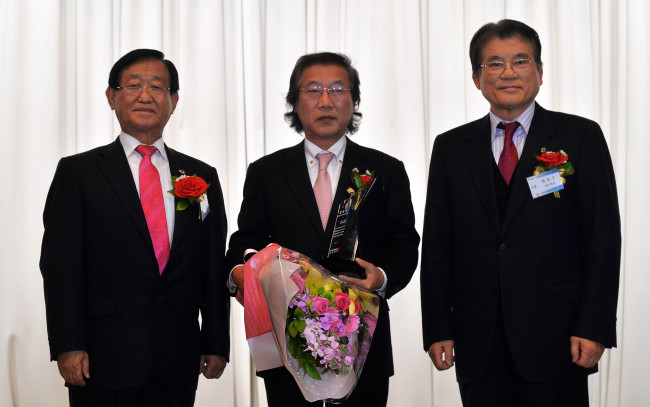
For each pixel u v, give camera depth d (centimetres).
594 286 251
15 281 362
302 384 226
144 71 279
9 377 359
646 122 380
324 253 257
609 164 264
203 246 277
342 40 388
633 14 382
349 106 274
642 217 379
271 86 383
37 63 368
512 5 389
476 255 262
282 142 383
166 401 262
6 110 365
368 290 243
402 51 385
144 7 379
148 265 262
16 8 368
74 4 378
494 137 272
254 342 238
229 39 386
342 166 271
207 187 271
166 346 261
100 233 262
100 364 255
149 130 279
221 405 372
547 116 270
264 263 234
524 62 266
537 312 253
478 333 258
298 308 226
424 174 380
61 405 367
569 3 384
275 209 270
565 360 253
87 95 377
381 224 268
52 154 367
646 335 378
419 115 382
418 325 380
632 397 378
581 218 259
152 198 271
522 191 258
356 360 233
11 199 363
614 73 384
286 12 386
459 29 389
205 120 377
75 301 255
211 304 276
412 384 378
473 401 259
